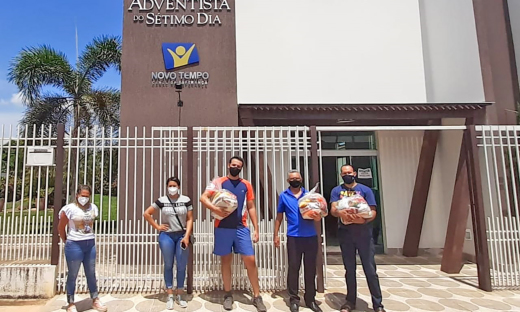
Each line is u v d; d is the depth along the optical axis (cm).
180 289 474
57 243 516
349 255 466
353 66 868
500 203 569
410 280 616
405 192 878
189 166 533
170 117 739
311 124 831
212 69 762
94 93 1214
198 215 538
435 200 866
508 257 562
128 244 530
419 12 901
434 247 854
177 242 480
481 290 552
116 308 464
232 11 787
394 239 862
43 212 567
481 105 686
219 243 470
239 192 480
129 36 759
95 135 546
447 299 512
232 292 524
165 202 483
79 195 457
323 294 528
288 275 465
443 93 819
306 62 862
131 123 728
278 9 875
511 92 708
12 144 533
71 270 447
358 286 575
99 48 1231
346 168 470
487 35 720
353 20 885
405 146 891
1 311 453
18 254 521
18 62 1152
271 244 541
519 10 727
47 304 475
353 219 453
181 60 756
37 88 1166
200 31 773
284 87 848
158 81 747
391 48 881
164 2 776
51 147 528
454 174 805
